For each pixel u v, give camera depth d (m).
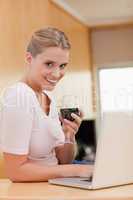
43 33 1.39
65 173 1.31
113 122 1.11
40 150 1.42
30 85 1.47
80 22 4.80
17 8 2.84
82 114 1.65
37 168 1.31
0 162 2.29
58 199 1.00
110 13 4.76
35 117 1.36
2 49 2.54
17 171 1.30
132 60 5.11
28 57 1.45
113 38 5.18
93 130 3.64
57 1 3.87
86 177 1.29
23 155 1.30
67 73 3.93
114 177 1.15
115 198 0.99
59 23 3.93
